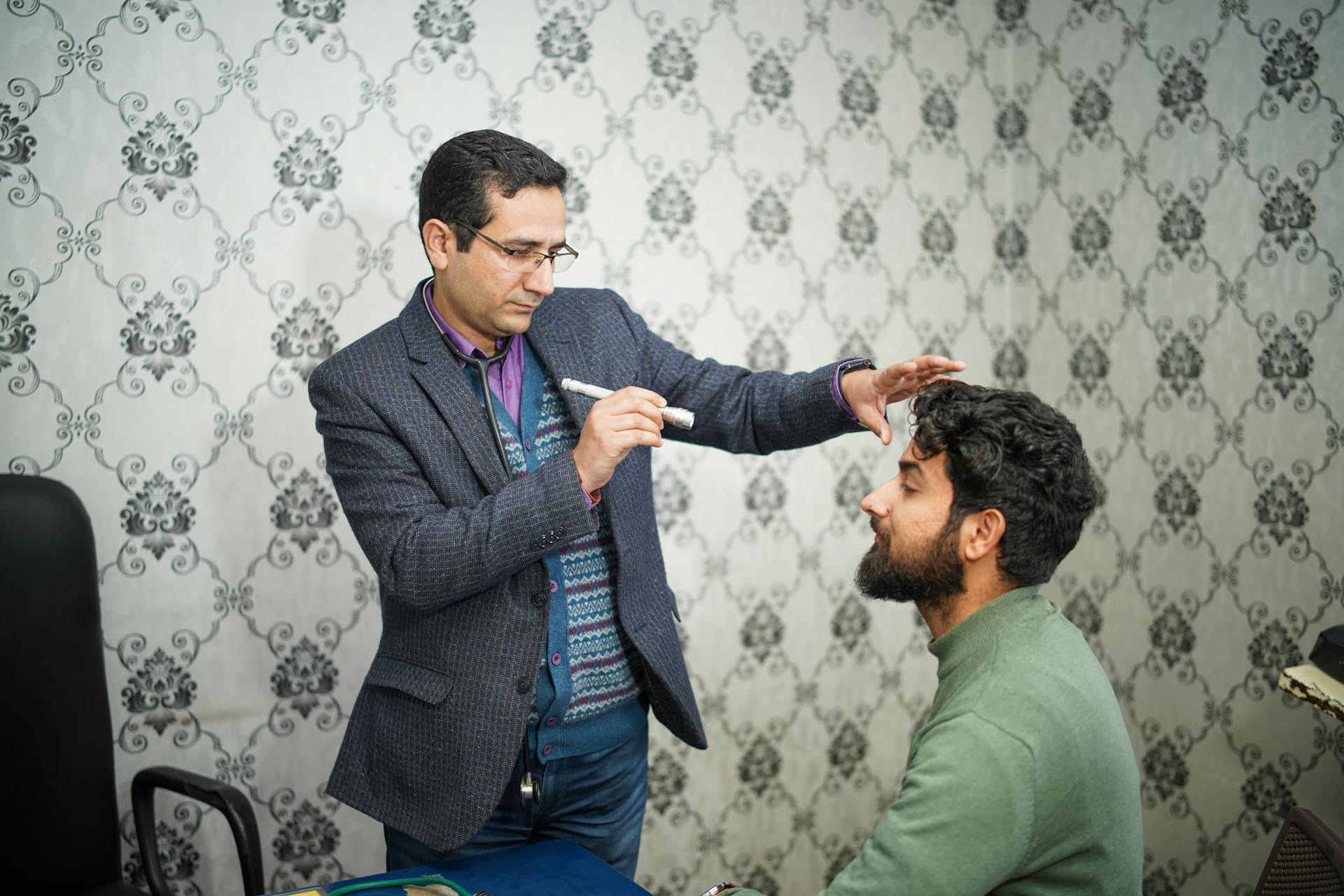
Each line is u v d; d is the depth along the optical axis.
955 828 0.87
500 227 1.23
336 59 1.82
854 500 2.34
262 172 1.78
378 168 1.86
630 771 1.46
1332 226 1.78
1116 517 2.22
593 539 1.39
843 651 2.35
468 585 1.22
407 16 1.87
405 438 1.29
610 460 1.20
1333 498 1.79
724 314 2.17
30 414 1.66
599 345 1.46
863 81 2.28
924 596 1.03
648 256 2.09
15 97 1.62
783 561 2.27
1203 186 2.00
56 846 1.49
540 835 1.44
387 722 1.30
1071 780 0.89
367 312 1.87
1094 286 2.26
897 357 2.36
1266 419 1.90
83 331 1.68
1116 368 2.21
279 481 1.83
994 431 0.97
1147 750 2.15
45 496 1.52
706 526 2.18
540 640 1.29
